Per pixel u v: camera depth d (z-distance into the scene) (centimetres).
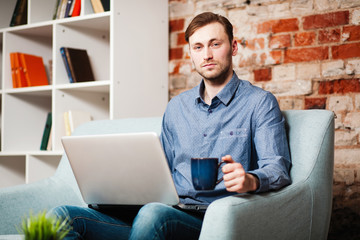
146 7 263
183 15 274
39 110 311
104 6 256
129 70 252
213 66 162
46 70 312
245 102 159
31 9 284
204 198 154
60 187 182
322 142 153
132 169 135
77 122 266
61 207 145
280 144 148
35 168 280
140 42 259
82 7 258
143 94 261
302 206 144
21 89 285
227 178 121
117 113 245
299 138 157
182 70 274
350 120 225
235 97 162
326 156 153
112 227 153
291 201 139
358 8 225
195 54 165
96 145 138
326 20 232
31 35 305
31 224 92
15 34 297
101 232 151
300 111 167
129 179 137
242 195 127
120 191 142
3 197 161
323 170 152
